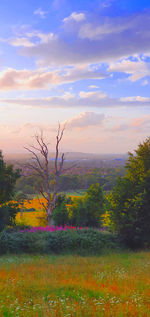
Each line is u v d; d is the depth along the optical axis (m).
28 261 15.03
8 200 24.64
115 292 7.54
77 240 20.22
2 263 14.05
